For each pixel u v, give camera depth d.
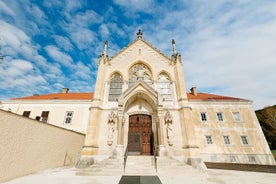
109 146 13.37
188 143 12.96
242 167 12.41
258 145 19.09
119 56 18.06
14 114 8.45
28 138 9.46
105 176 8.96
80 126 19.72
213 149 18.97
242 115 20.88
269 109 28.64
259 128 20.03
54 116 20.38
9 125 8.10
